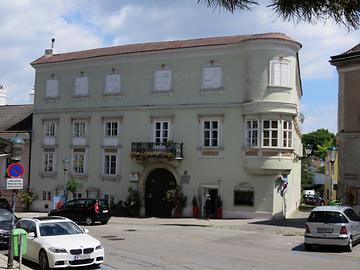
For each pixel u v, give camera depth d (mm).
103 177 38469
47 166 41562
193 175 35062
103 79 39281
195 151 35156
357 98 27406
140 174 36875
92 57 39438
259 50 33250
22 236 14094
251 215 33094
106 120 38875
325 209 19141
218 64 34875
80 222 30484
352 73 27750
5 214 21203
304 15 5098
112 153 38406
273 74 33094
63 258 14523
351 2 4938
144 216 36031
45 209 41125
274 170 32688
